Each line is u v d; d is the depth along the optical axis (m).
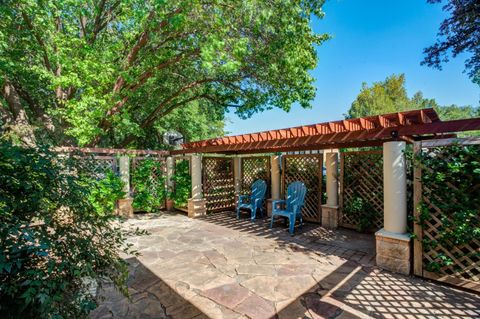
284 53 7.16
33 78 7.73
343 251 3.99
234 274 3.16
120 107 7.58
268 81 8.49
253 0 5.66
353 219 5.25
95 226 1.67
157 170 7.38
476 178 2.64
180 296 2.64
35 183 1.41
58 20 7.54
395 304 2.47
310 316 2.28
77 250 1.45
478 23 9.15
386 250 3.29
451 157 2.81
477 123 2.75
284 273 3.18
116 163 6.68
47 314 1.25
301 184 5.70
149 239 4.69
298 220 6.09
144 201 7.11
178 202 7.26
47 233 1.39
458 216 2.72
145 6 6.00
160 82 9.82
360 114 17.36
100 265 1.64
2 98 7.86
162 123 12.52
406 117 3.25
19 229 1.16
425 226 3.02
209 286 2.85
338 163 5.56
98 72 6.52
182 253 3.93
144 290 2.77
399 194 3.29
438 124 3.00
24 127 4.89
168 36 6.96
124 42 7.94
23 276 1.25
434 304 2.47
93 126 6.43
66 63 6.27
